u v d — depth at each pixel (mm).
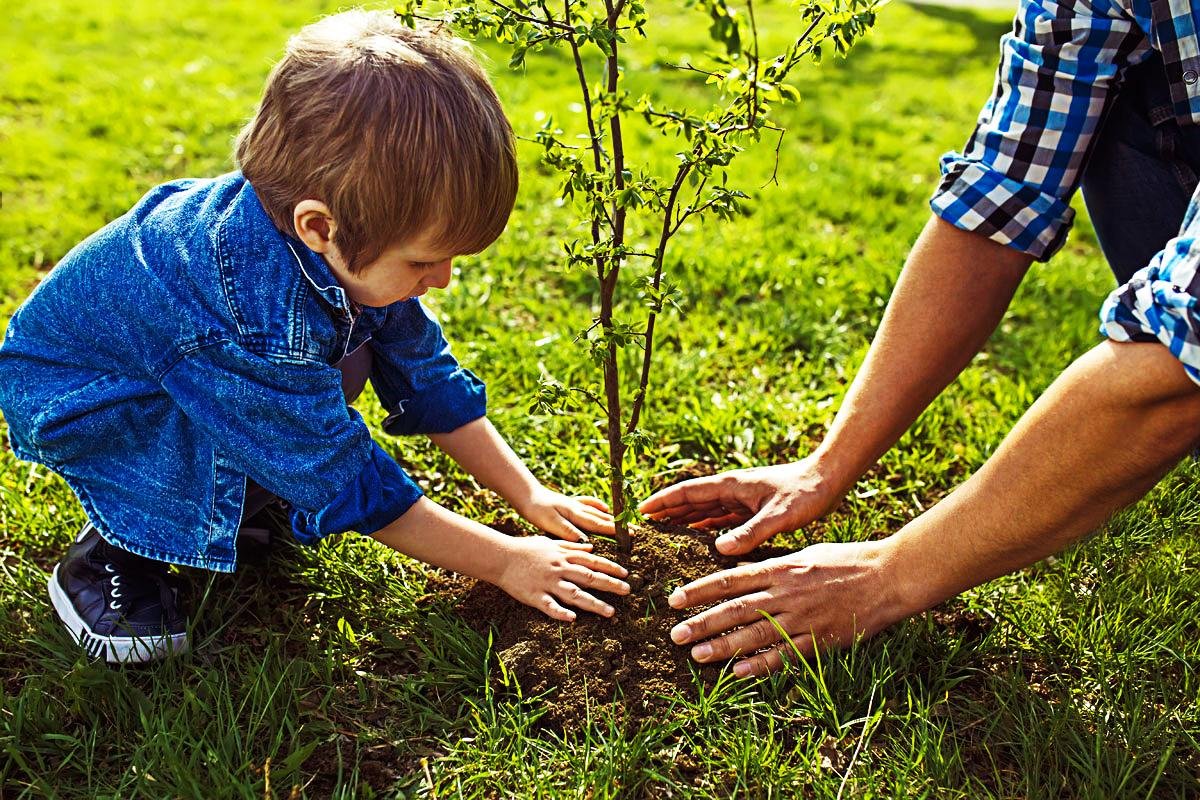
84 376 2002
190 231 1899
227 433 1904
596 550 2225
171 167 4633
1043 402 1688
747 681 1973
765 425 2848
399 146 1725
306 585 2270
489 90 1857
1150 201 2043
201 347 1863
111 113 5223
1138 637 2145
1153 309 1470
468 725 1934
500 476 2352
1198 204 1512
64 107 5340
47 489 2521
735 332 3391
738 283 3633
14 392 2049
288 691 1969
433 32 1881
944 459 2766
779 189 4559
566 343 3193
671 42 7410
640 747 1819
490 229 1883
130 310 1913
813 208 4438
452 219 1805
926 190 4691
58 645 2051
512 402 2943
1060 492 1695
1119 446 1601
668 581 2156
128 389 1972
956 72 7434
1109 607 2201
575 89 5953
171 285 1880
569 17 1807
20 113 5258
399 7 1841
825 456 2283
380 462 1996
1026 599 2240
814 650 1973
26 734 1876
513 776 1816
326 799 1795
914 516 2566
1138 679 2055
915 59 7777
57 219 4008
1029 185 2018
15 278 3578
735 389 3055
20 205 4176
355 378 2225
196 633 2117
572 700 1943
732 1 8477
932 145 5559
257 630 2143
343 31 1844
